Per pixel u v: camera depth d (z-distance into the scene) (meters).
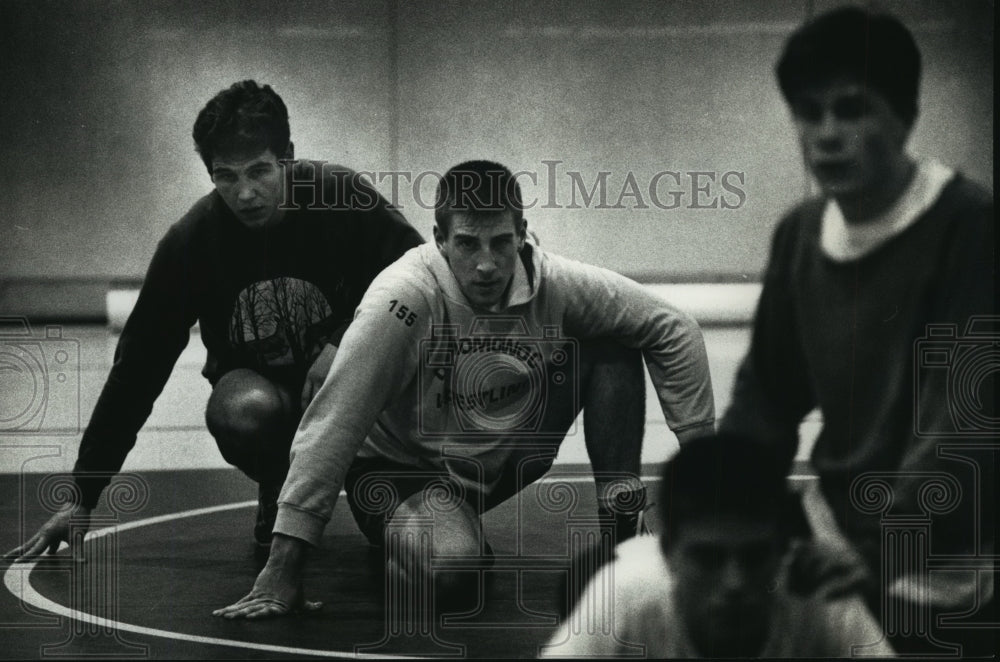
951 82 10.12
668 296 10.69
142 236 10.88
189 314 10.18
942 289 9.72
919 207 9.88
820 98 10.27
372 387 8.12
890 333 9.77
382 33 10.52
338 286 10.25
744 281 10.54
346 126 10.50
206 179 10.77
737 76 10.49
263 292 10.19
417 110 10.55
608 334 9.02
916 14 10.20
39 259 10.88
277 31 10.48
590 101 10.61
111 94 10.61
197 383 12.41
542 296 8.76
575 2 10.55
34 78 10.57
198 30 10.53
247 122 10.02
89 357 11.16
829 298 9.95
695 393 9.02
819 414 9.87
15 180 10.69
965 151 10.02
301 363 10.23
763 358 10.09
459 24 10.54
